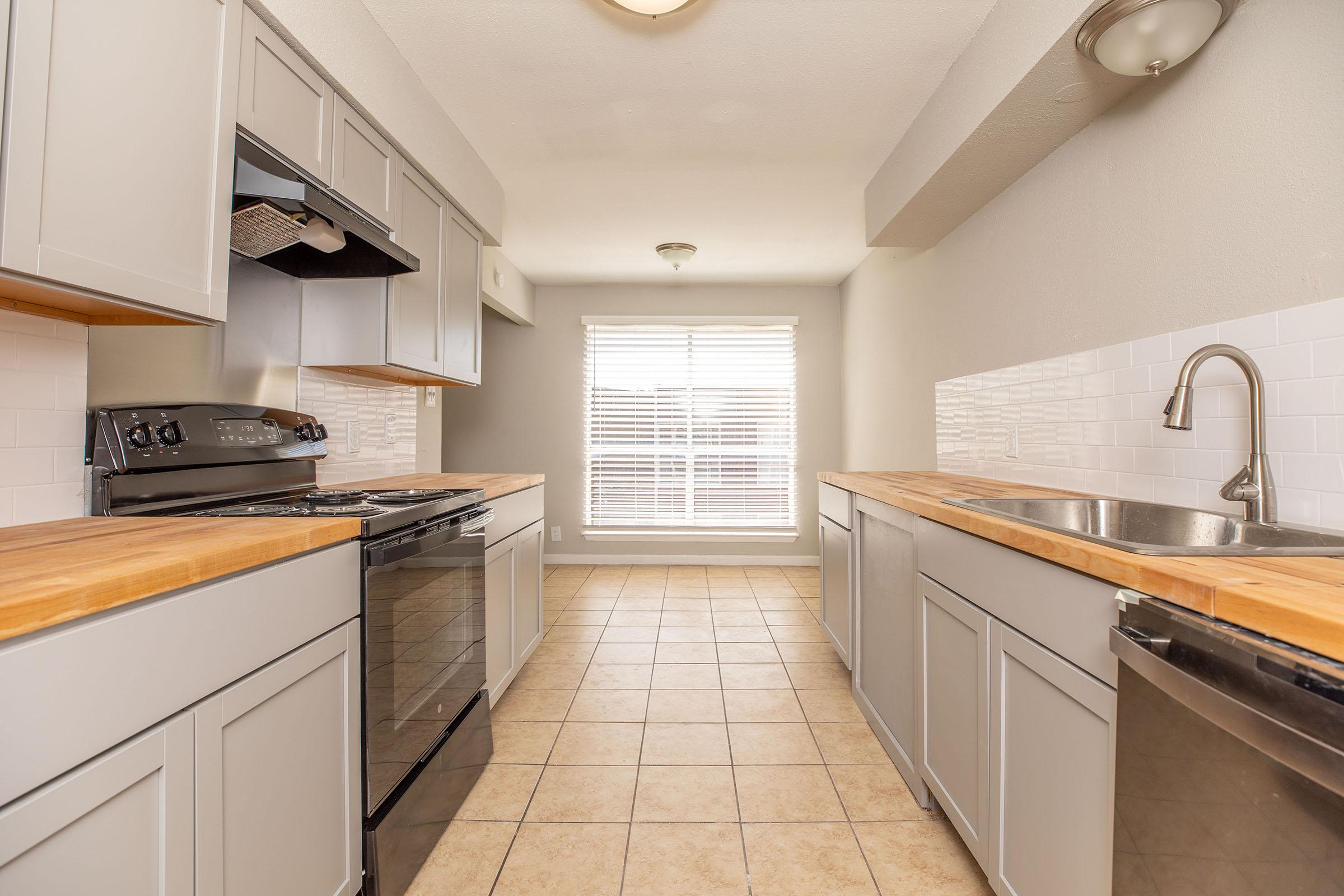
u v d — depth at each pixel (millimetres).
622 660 2938
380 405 2627
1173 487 1534
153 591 810
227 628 947
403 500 1780
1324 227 1169
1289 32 1238
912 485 2219
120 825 771
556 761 2029
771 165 2811
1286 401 1243
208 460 1601
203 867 895
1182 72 1514
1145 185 1637
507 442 5059
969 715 1409
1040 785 1118
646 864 1533
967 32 1896
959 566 1462
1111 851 916
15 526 1203
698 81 2162
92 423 1368
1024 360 2229
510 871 1510
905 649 1863
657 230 3703
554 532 5074
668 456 5043
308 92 1577
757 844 1607
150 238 1102
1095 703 955
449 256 2488
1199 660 745
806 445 5012
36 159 904
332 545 1237
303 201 1362
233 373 1781
